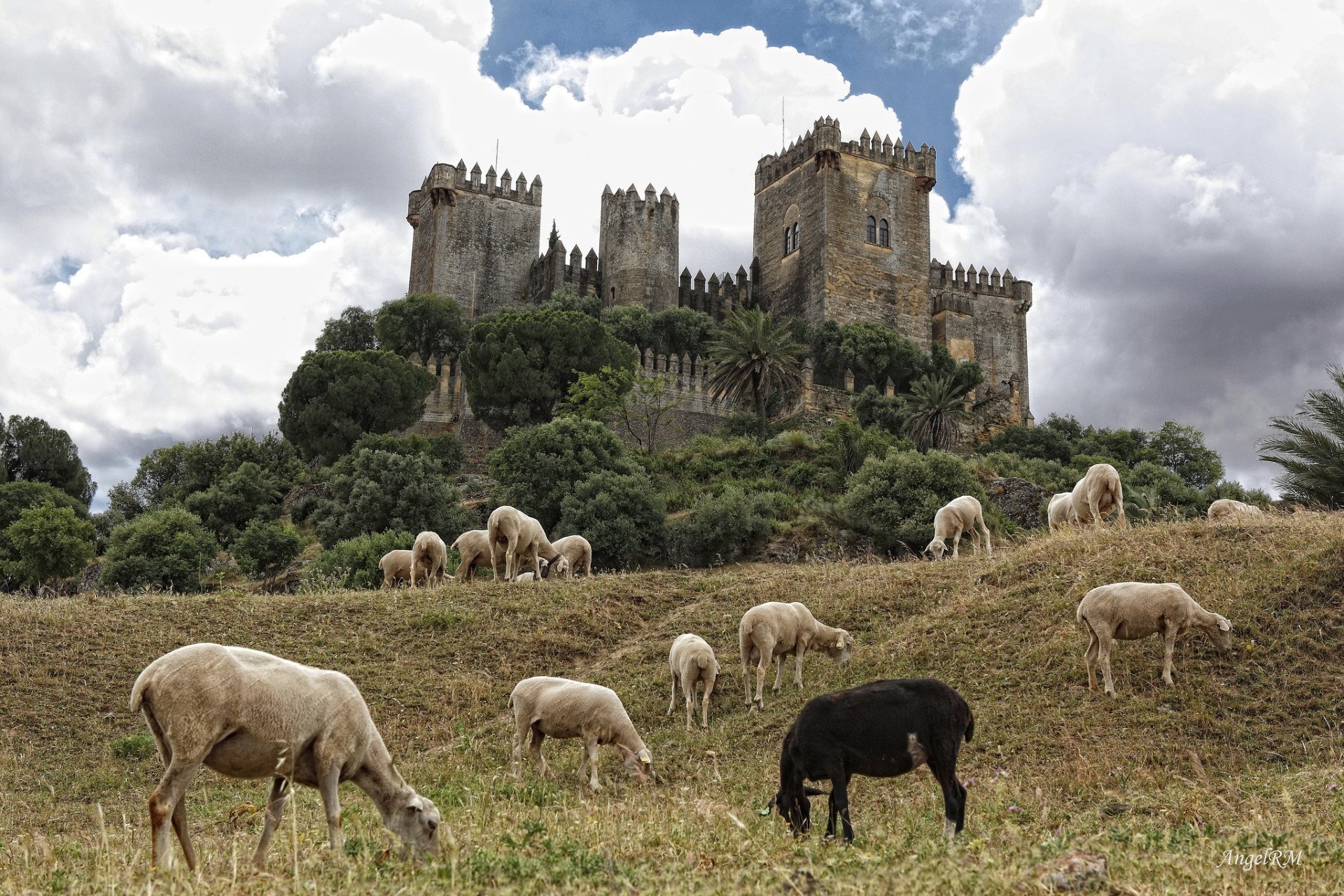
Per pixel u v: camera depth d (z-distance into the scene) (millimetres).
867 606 20109
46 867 7832
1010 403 89125
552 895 6645
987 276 100438
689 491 57094
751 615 16453
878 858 7230
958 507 24641
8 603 20438
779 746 14352
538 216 96188
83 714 15906
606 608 21359
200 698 7180
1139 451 81125
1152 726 13258
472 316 92000
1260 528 19500
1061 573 19047
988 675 15594
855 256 92000
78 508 68312
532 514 49219
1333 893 6465
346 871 7305
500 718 16219
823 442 61938
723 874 7152
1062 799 11125
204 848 9195
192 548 44000
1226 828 8734
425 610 20719
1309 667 14297
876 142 94938
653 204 94812
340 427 69062
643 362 77000
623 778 13555
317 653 18594
